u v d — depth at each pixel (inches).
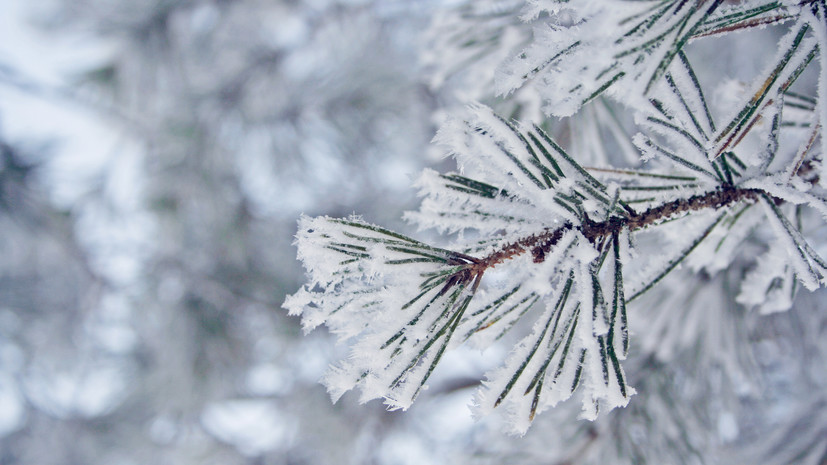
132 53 95.3
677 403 34.9
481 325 23.6
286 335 92.2
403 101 92.2
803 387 47.2
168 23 96.8
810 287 23.5
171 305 89.2
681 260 24.5
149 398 100.1
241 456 100.7
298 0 99.1
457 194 23.4
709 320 36.2
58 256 98.0
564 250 22.9
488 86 29.0
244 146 96.3
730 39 60.9
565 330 23.1
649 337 36.7
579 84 22.1
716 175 24.0
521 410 22.8
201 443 100.8
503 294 23.4
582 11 22.0
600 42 21.7
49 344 102.1
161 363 92.7
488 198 23.5
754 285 26.4
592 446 34.7
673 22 21.8
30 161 90.8
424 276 23.3
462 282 23.4
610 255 23.4
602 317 22.8
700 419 35.5
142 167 95.4
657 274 24.5
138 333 96.5
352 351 23.0
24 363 103.7
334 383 22.9
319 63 100.9
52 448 104.7
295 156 95.8
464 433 87.3
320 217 23.3
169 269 91.6
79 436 104.4
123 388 100.2
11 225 91.9
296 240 23.1
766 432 41.7
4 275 98.4
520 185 23.3
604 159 29.1
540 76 22.5
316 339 93.3
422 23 88.4
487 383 22.9
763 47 59.1
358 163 97.4
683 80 23.5
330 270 23.2
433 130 84.7
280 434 101.5
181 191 92.6
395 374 22.9
